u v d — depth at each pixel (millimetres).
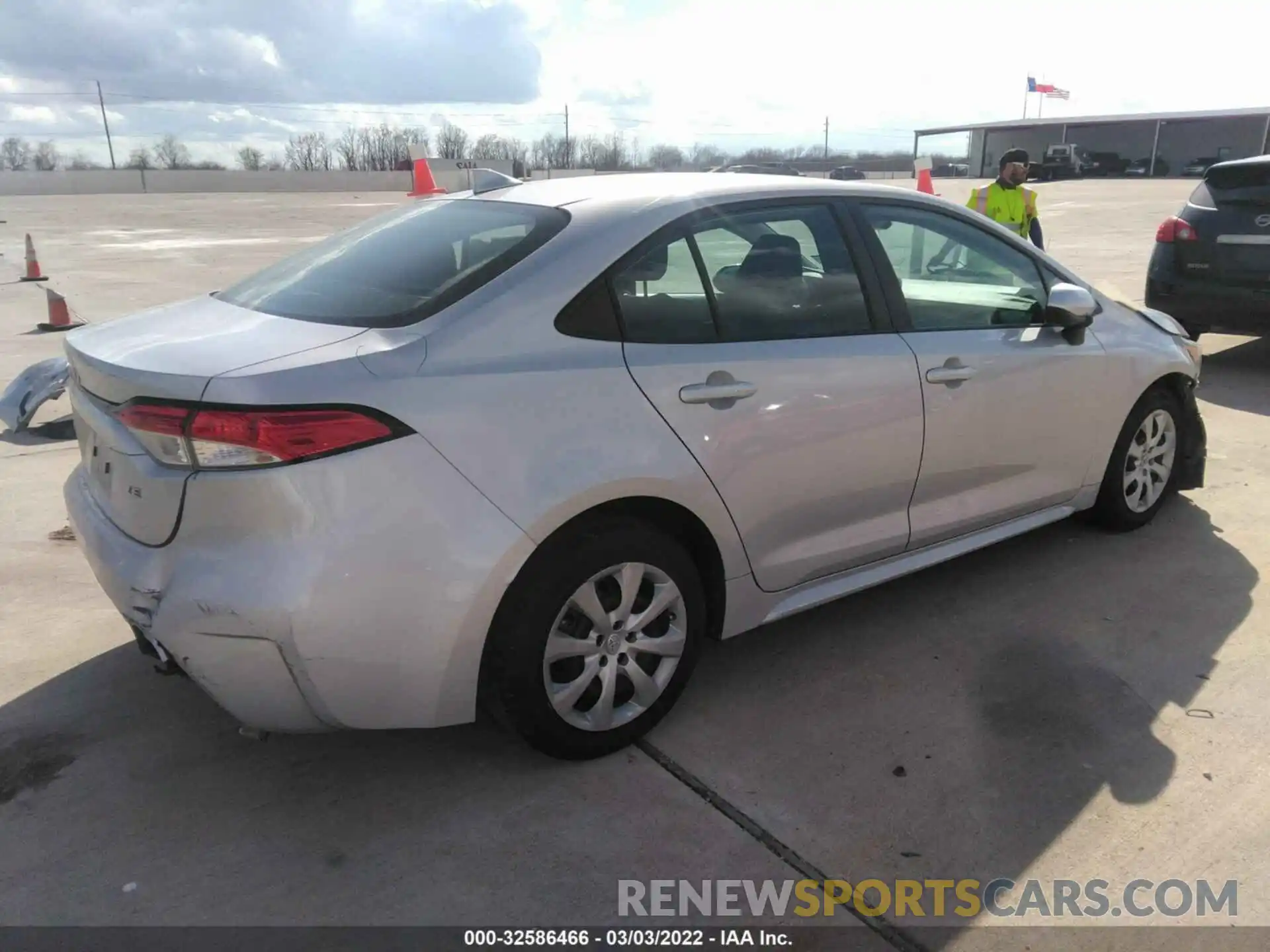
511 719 2576
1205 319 7133
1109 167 55438
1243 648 3338
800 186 3150
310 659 2227
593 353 2574
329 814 2545
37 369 5969
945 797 2596
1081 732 2879
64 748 2816
